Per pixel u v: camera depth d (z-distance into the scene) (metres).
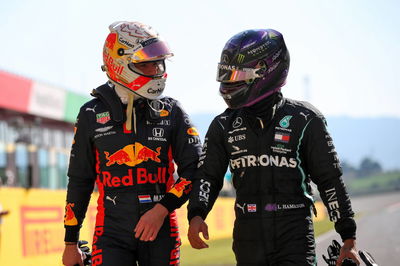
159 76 14.65
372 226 71.12
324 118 13.73
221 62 13.66
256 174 13.57
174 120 15.05
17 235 29.59
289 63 13.96
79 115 15.03
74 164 15.09
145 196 14.42
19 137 51.12
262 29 13.91
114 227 14.34
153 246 14.26
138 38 14.54
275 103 13.68
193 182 14.52
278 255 13.30
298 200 13.47
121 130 14.64
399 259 34.91
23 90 56.59
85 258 15.45
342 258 13.00
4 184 41.28
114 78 14.73
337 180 13.41
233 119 13.98
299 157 13.55
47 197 32.78
